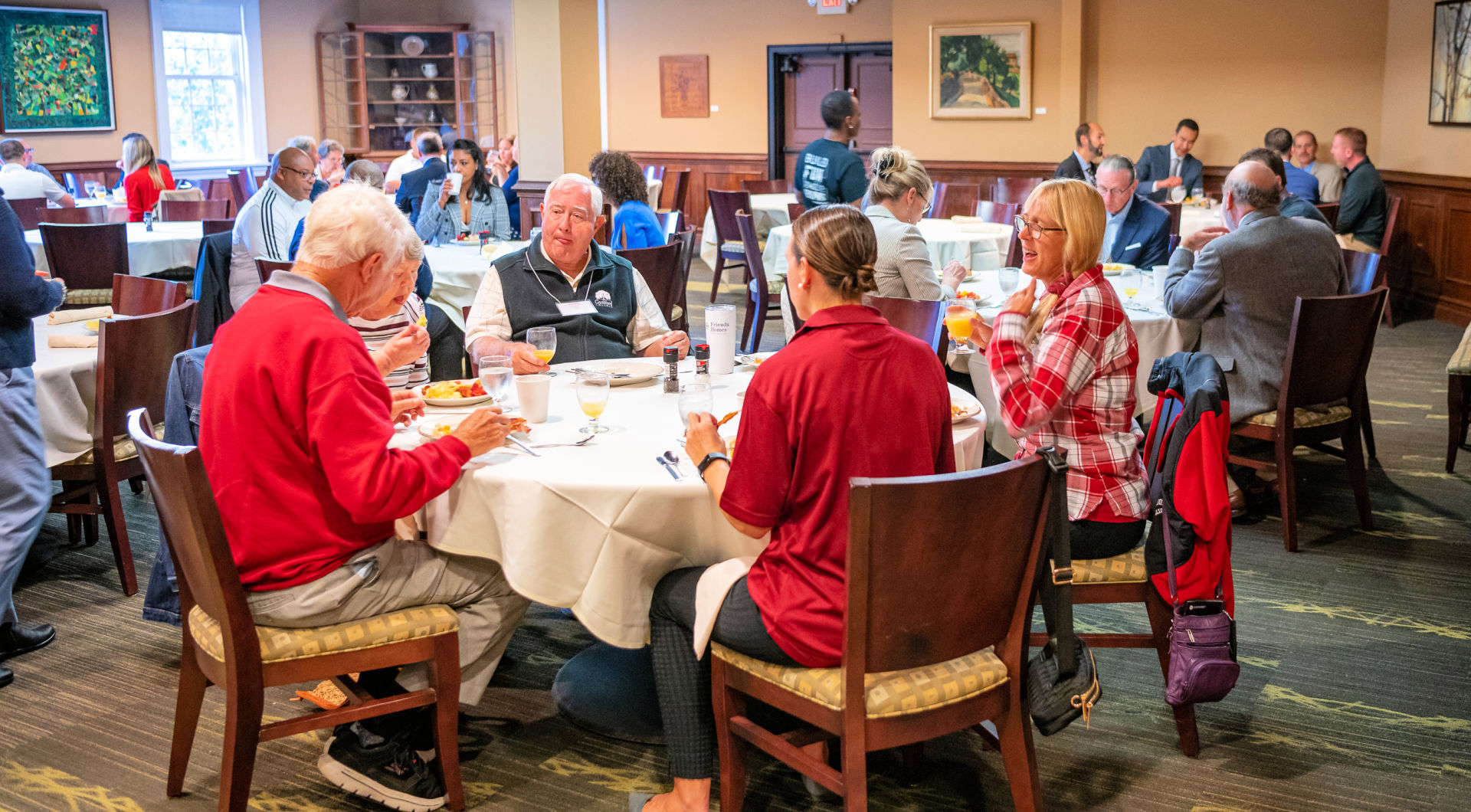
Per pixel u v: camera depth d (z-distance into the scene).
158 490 1.96
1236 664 2.28
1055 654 2.00
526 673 2.80
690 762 2.09
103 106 11.38
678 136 12.00
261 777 2.35
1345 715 2.59
